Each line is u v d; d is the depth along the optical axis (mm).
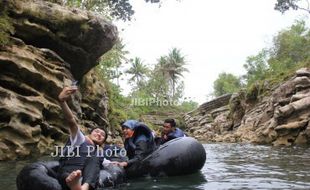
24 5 12969
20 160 9656
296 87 19891
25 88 11406
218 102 43031
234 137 27188
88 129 14891
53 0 15453
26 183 5344
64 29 13820
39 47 13797
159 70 62000
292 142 18078
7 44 11461
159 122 42188
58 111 12133
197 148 7738
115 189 6031
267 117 23031
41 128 11344
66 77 13227
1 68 11141
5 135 9922
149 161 7164
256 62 42594
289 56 38531
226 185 6395
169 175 7305
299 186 6250
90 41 14648
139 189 6047
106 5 23141
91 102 16688
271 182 6656
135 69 53625
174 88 61938
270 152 13727
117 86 26172
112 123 20078
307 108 18172
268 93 26078
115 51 24078
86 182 4961
